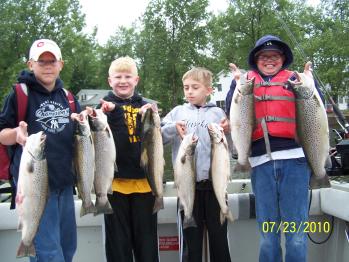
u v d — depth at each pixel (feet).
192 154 11.32
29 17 134.51
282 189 11.05
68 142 10.76
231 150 12.52
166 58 146.61
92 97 181.37
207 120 12.46
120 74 12.03
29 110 10.44
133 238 11.83
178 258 13.37
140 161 11.61
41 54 10.53
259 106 11.39
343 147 12.81
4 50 129.49
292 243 10.93
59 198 10.65
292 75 11.54
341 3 127.95
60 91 11.12
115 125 11.77
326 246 13.53
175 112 12.98
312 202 13.16
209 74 12.81
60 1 137.90
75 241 11.07
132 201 11.74
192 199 11.39
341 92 130.41
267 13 132.16
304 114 10.88
